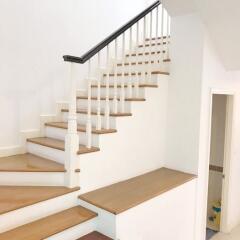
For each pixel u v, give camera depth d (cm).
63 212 235
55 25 353
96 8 402
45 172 252
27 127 336
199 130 308
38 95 344
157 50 372
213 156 434
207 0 266
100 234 228
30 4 325
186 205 301
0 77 306
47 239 202
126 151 289
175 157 329
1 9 300
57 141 311
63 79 369
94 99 334
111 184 277
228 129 377
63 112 365
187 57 311
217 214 409
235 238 379
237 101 379
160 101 324
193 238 320
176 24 318
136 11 463
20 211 213
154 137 321
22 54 323
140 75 337
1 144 313
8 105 316
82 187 252
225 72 345
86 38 392
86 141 269
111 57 421
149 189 264
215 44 314
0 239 194
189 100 313
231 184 389
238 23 274
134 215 233
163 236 270
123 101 291
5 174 255
